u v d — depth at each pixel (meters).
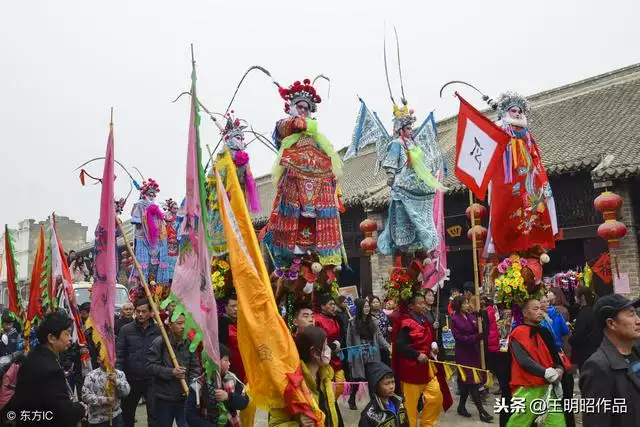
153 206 12.94
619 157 13.53
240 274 4.66
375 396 5.18
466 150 7.77
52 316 4.85
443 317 12.05
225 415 4.96
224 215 4.83
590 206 14.32
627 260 13.24
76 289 13.56
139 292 11.71
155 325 7.73
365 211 19.27
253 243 4.89
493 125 7.56
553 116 19.02
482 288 10.19
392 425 5.11
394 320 7.63
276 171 6.90
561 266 17.59
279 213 6.94
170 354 5.84
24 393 4.55
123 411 7.55
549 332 5.96
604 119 16.88
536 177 7.69
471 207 8.77
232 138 7.54
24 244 36.78
